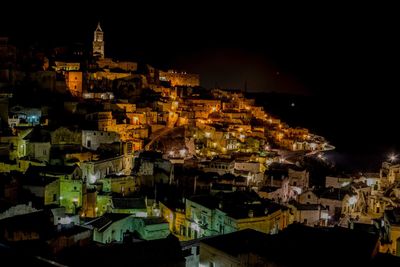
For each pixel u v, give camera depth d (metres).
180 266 41.41
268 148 152.50
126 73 157.00
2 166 82.88
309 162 148.38
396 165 113.06
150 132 131.75
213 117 162.00
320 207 87.88
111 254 40.69
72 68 149.00
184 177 98.69
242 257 39.84
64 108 117.38
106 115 116.88
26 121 105.19
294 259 36.88
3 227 47.38
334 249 39.09
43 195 68.50
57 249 44.97
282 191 101.38
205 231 69.06
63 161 89.88
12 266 15.05
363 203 101.69
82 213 72.75
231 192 80.69
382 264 38.44
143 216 69.06
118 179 83.38
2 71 120.38
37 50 145.62
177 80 194.00
